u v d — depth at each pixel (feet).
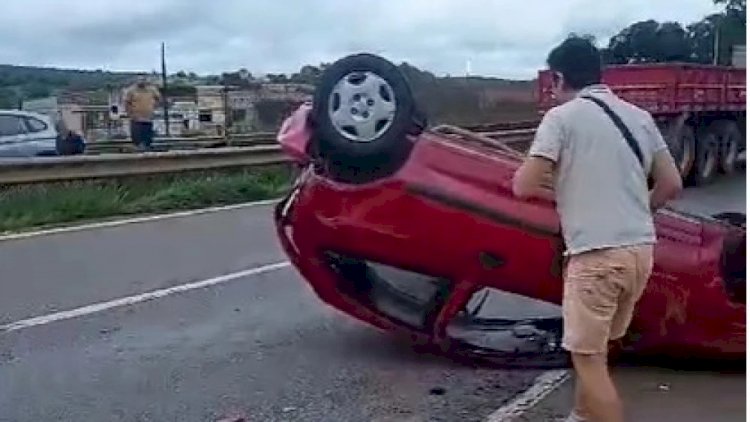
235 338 23.15
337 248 20.17
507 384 19.75
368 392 19.29
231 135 80.33
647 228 14.80
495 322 23.31
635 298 15.08
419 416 17.94
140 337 23.17
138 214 45.96
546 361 20.65
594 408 14.94
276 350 22.13
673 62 66.95
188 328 24.04
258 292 28.02
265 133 82.84
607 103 14.92
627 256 14.56
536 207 19.11
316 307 26.16
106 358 21.48
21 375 20.25
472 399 18.84
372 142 19.24
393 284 21.42
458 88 68.95
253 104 86.89
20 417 17.84
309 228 20.17
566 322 14.96
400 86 19.31
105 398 18.90
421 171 19.43
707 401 18.39
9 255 33.81
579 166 14.64
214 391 19.35
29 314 25.13
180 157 54.75
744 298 19.27
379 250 19.85
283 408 18.40
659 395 18.75
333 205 19.84
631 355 20.75
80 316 25.03
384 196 19.54
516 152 20.10
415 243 19.61
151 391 19.33
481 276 19.88
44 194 44.57
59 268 31.37
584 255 14.61
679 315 19.48
